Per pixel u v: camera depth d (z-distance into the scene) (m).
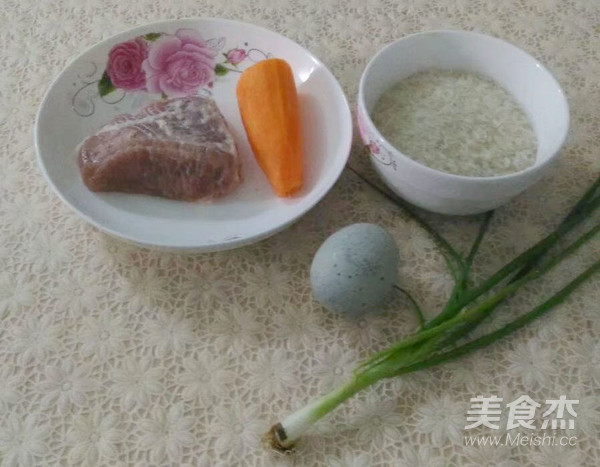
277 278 0.66
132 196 0.70
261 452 0.54
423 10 0.94
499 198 0.63
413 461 0.54
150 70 0.79
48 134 0.70
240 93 0.75
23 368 0.58
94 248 0.67
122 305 0.63
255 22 0.90
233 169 0.69
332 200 0.73
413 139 0.69
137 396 0.57
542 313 0.62
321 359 0.60
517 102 0.74
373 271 0.58
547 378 0.60
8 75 0.82
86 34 0.88
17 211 0.70
